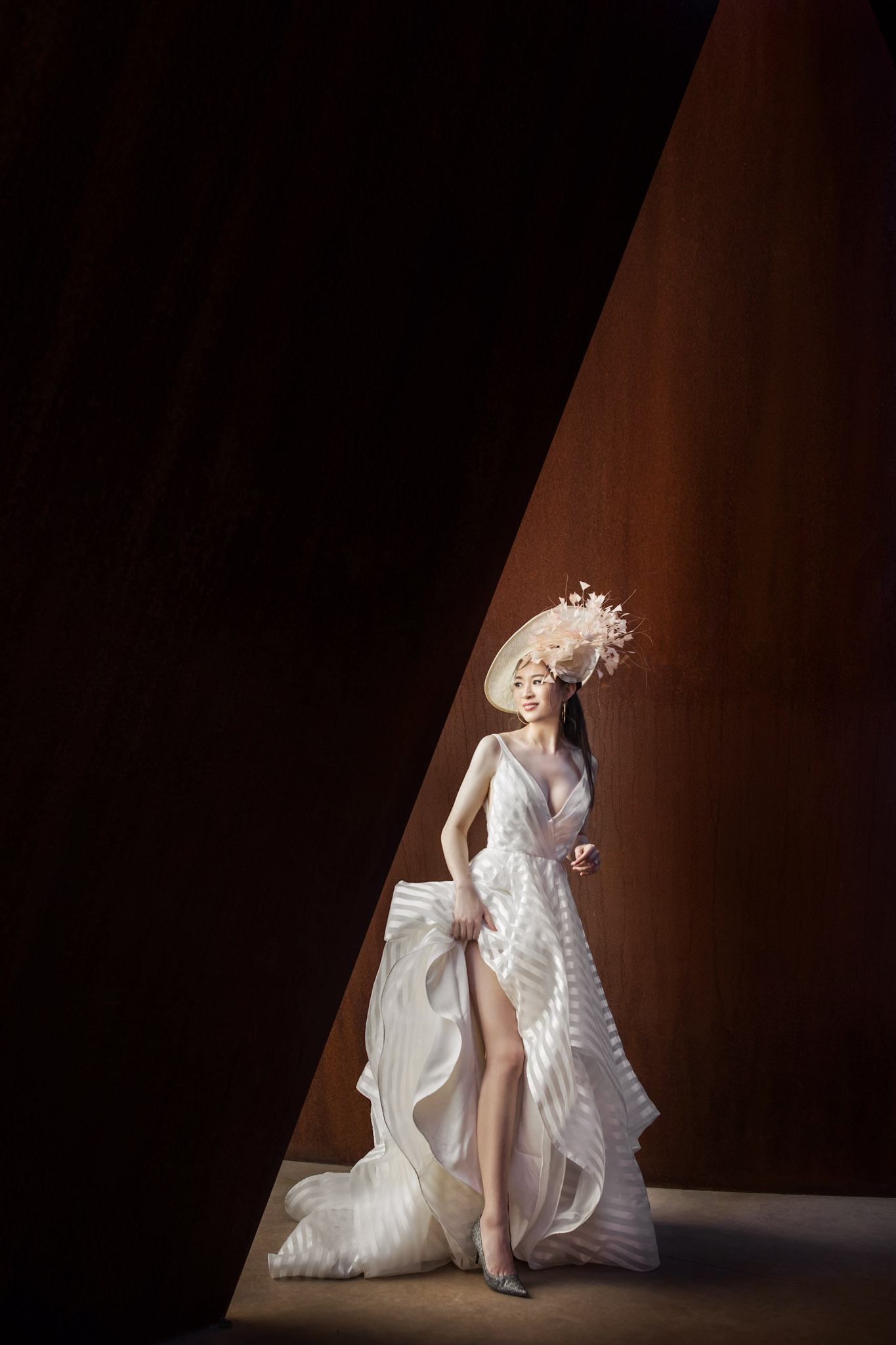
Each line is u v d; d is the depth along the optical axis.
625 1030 3.72
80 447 1.35
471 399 2.06
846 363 3.76
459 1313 2.43
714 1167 3.61
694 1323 2.38
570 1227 2.75
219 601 1.66
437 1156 2.71
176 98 1.30
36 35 1.11
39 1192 1.70
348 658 2.01
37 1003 1.57
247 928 1.97
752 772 3.72
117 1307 1.98
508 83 1.86
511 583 3.99
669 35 2.37
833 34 3.82
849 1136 3.54
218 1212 2.15
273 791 1.92
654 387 3.88
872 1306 2.50
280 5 1.38
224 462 1.58
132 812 1.63
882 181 3.77
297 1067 2.23
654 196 3.92
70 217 1.23
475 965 2.96
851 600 3.71
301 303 1.60
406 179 1.71
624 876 3.79
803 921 3.64
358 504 1.88
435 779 4.00
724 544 3.80
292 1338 2.23
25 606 1.34
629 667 3.85
